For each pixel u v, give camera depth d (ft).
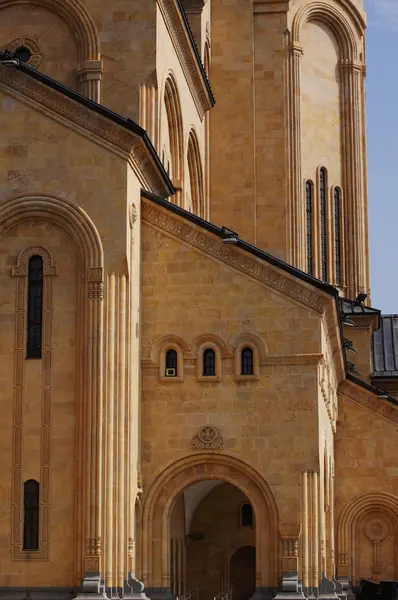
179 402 173.27
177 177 216.95
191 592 214.28
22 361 165.37
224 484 220.84
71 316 165.48
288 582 166.09
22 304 166.61
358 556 219.00
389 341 273.54
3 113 169.17
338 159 281.95
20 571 160.56
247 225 262.06
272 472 170.19
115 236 165.89
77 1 194.08
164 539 171.32
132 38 193.36
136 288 171.53
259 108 266.57
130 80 192.54
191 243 175.52
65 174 167.53
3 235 167.84
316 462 169.99
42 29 196.24
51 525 161.17
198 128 239.50
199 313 174.40
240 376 172.55
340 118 283.59
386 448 220.23
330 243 277.44
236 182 263.49
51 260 166.50
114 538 160.56
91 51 193.36
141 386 173.78
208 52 263.70
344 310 261.85
